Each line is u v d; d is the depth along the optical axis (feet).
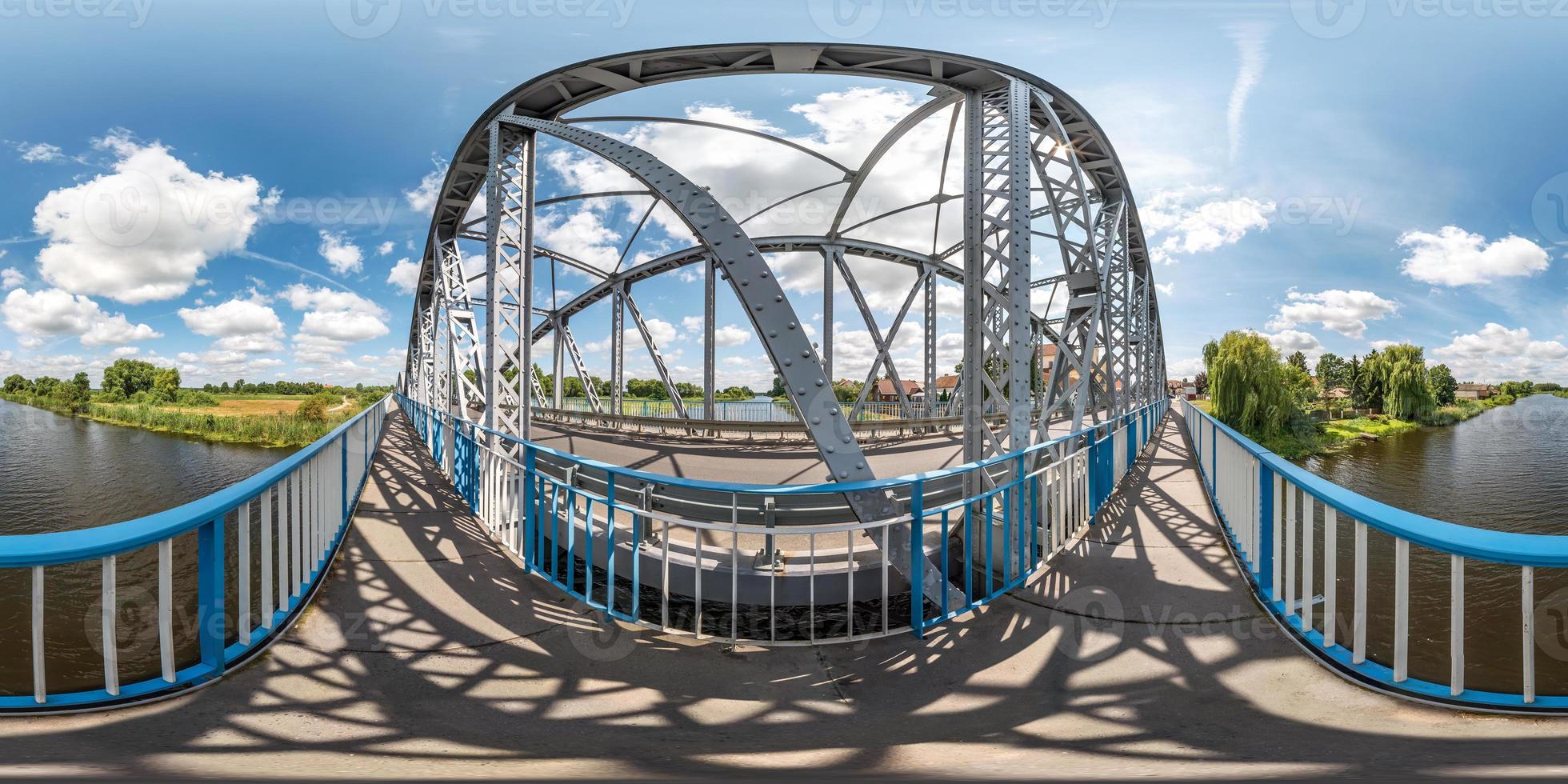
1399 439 107.55
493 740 7.73
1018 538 14.19
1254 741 7.34
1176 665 9.91
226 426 82.64
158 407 94.38
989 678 9.89
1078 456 18.19
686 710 8.86
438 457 30.30
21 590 19.03
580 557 17.20
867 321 64.75
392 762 6.93
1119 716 8.41
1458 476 73.05
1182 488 23.98
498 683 9.53
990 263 17.69
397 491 22.63
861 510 13.55
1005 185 17.48
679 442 57.00
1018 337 16.60
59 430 83.20
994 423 54.70
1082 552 15.78
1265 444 97.14
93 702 7.59
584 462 12.89
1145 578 13.83
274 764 6.71
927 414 68.28
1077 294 21.49
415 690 9.15
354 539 16.21
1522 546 6.89
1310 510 10.12
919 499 11.85
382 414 43.96
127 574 21.01
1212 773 6.45
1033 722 8.36
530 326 25.21
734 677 10.02
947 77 18.86
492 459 17.57
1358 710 7.91
